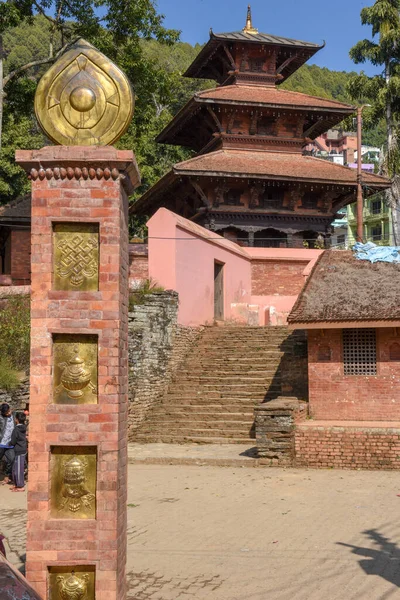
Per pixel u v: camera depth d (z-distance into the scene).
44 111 5.98
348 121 44.97
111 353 5.65
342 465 14.48
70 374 5.65
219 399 19.28
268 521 9.93
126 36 24.88
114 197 5.79
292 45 34.16
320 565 7.85
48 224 5.76
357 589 7.04
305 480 13.14
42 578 5.43
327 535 9.12
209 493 12.01
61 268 5.79
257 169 30.75
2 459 14.51
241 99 31.62
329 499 11.36
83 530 5.48
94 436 5.57
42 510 5.51
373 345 16.36
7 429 13.71
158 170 45.25
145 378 19.27
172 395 20.31
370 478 13.30
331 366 16.53
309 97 33.69
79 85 5.98
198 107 32.47
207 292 24.83
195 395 20.08
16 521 10.53
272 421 14.92
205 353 22.28
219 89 33.06
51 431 5.57
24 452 13.41
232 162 31.34
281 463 14.77
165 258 22.09
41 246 5.75
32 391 5.61
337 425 14.84
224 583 7.30
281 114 32.91
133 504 11.21
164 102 28.45
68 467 5.58
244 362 21.19
